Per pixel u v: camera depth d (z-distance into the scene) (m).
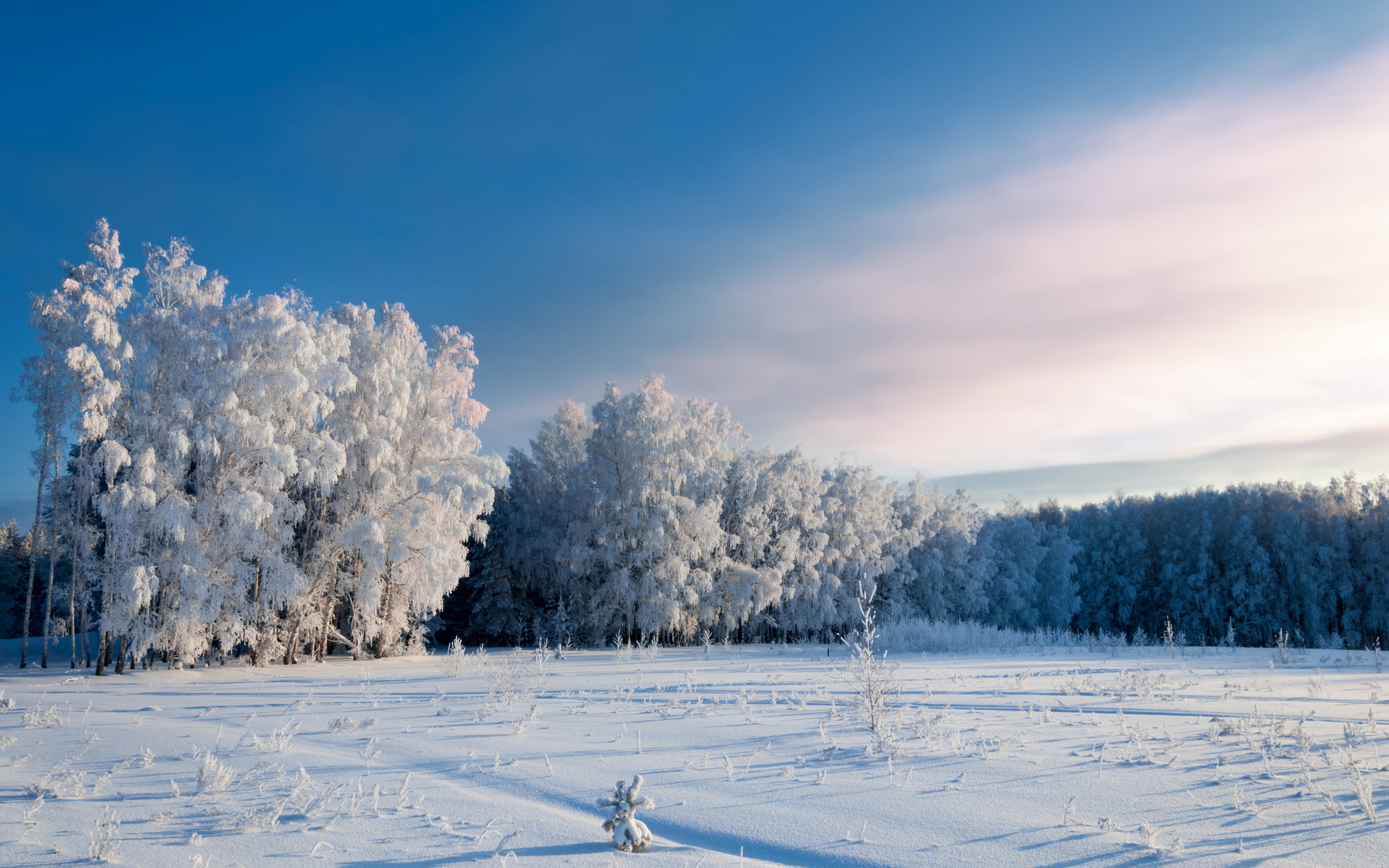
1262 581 64.06
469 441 33.94
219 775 6.60
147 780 7.03
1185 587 68.44
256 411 26.45
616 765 7.68
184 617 23.44
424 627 34.97
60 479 24.52
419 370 34.06
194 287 26.86
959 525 64.00
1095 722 10.11
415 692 15.36
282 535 26.62
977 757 7.83
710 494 45.91
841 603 51.66
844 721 10.40
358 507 30.83
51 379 23.61
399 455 32.25
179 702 14.32
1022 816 5.70
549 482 49.12
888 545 59.19
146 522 23.66
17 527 55.78
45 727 10.53
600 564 44.47
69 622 27.30
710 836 5.40
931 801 6.13
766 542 49.44
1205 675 17.53
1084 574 75.81
